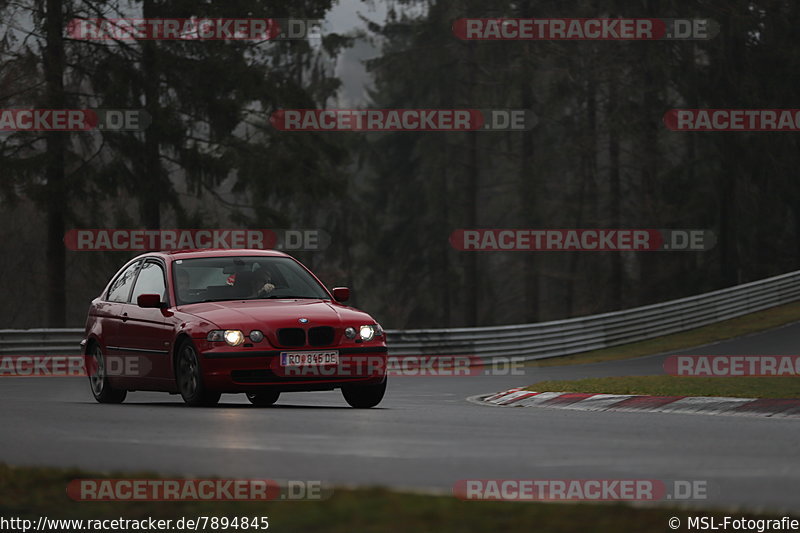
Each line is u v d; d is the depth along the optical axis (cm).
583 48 19825
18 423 4228
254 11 15112
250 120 16025
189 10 14525
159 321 5291
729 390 5938
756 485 2686
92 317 5909
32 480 2584
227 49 15200
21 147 13950
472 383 8431
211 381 4931
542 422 4409
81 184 13950
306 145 15825
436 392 7306
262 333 4959
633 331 13388
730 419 4644
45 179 13925
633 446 3500
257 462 3067
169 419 4388
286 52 15862
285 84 15738
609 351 12775
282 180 15525
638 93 19775
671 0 19712
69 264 15138
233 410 4872
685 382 6475
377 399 5284
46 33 13638
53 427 4072
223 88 15100
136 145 14312
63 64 13938
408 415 4703
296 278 5538
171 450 3341
